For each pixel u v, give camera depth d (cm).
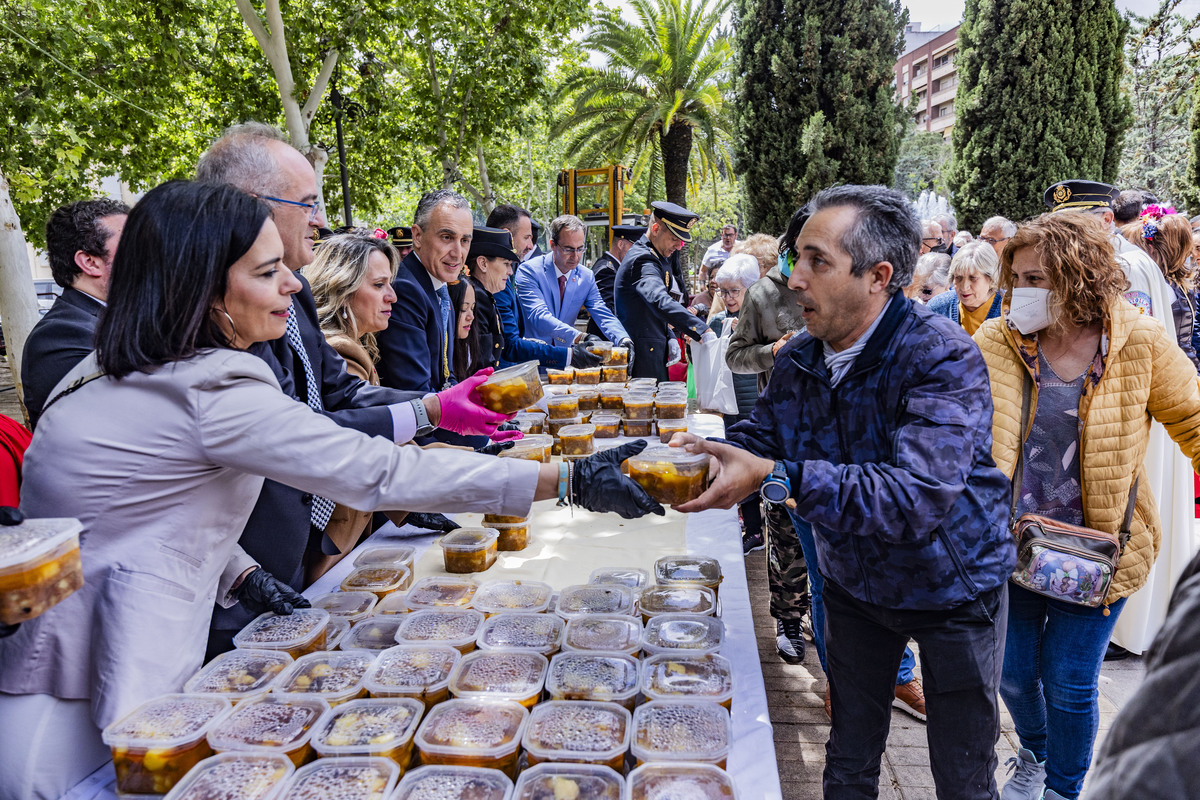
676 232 480
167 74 1368
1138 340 187
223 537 139
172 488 127
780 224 1338
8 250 740
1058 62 1153
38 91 1170
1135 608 273
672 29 1730
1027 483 203
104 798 124
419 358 284
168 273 121
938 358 141
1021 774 224
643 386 375
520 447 246
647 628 157
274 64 1130
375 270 251
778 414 167
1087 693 195
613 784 112
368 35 1361
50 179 1239
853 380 151
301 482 127
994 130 1216
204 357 125
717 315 512
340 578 202
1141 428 190
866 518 132
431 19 1412
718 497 137
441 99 1708
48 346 245
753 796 118
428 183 2294
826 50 1251
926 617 152
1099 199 443
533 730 123
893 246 142
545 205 3097
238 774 113
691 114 1789
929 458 135
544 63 1761
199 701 129
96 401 125
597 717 127
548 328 473
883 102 1255
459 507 135
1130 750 43
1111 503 191
